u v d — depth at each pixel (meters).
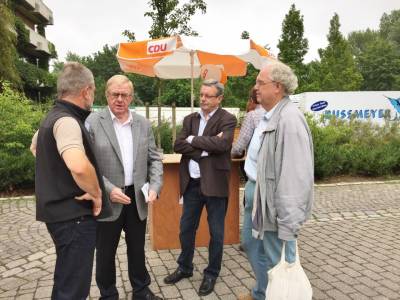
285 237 2.32
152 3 11.25
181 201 3.51
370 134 10.70
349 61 34.66
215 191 3.25
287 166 2.31
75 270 2.12
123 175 2.84
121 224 2.92
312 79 30.73
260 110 3.48
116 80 2.80
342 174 9.18
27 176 7.32
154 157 3.07
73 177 2.01
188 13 11.42
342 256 4.27
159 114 10.05
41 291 3.49
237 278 3.69
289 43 25.12
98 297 3.35
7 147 7.81
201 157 3.29
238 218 4.55
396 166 9.29
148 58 5.72
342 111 14.98
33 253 4.41
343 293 3.41
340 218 5.78
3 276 3.83
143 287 3.11
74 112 2.13
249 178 2.96
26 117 8.52
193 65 6.71
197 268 3.92
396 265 4.02
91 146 2.17
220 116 3.37
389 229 5.24
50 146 2.05
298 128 2.34
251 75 25.38
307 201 2.35
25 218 5.79
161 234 4.39
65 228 2.08
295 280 2.36
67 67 2.16
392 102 14.90
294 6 25.12
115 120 2.89
